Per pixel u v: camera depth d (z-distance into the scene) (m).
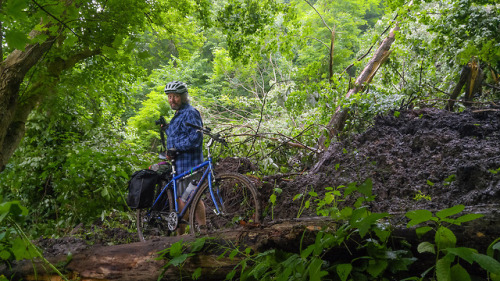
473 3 5.98
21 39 1.93
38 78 5.44
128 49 3.27
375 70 8.03
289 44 7.50
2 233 2.71
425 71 7.72
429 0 6.27
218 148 6.89
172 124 4.39
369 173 4.29
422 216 1.76
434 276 2.16
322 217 2.69
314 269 2.12
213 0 9.12
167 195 4.39
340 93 7.46
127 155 6.38
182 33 8.05
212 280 2.87
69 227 5.54
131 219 5.46
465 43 5.98
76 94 6.64
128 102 8.13
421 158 4.29
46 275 3.17
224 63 12.47
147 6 5.76
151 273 2.98
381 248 2.21
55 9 2.74
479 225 2.12
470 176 3.51
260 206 3.66
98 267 3.10
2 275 3.15
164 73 20.06
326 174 4.75
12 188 6.19
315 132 7.01
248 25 7.09
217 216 4.38
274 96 10.38
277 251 2.56
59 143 6.65
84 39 3.64
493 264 1.60
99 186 5.66
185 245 2.92
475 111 5.10
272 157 6.70
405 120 5.35
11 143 5.11
